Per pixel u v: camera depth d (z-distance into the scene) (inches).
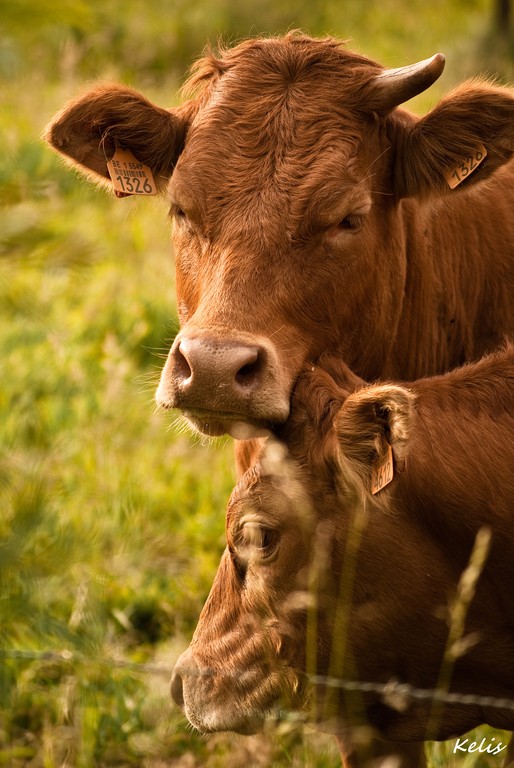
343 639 263.0
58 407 519.2
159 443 506.0
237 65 309.9
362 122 304.7
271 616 267.4
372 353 318.3
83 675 360.8
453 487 253.6
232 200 291.6
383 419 232.5
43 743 343.6
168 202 336.8
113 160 327.3
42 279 609.0
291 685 273.1
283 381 272.2
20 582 304.8
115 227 687.7
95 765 341.1
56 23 267.0
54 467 471.5
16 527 277.4
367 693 272.8
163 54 992.2
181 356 272.1
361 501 248.7
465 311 356.5
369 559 255.4
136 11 1053.8
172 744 344.5
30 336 567.5
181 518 461.1
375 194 309.1
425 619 260.8
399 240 322.3
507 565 257.9
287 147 295.1
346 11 1148.5
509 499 255.1
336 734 283.3
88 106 319.0
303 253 290.5
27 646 374.3
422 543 257.0
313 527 254.4
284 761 330.6
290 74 305.3
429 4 1200.2
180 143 323.0
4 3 259.0
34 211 253.4
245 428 271.0
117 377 526.3
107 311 601.9
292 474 254.7
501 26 1007.0
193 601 408.5
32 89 832.9
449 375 269.7
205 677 279.6
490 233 357.4
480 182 312.7
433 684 271.6
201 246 298.0
